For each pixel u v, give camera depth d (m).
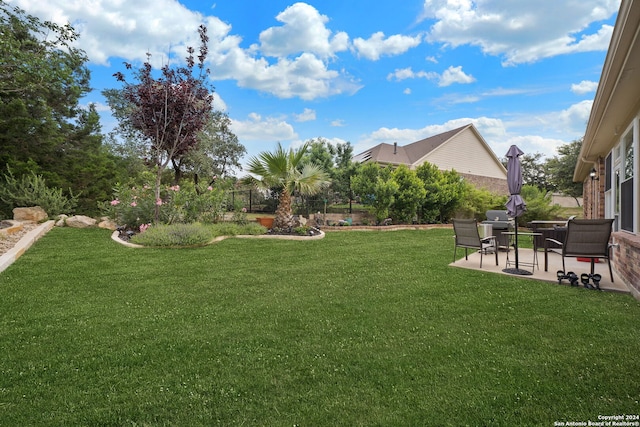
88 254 6.95
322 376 2.44
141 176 11.46
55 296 4.28
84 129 14.29
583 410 2.06
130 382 2.36
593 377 2.41
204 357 2.73
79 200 12.66
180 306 3.99
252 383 2.35
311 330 3.29
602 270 6.14
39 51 10.94
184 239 8.28
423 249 8.61
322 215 14.82
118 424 1.95
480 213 16.38
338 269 6.10
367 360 2.67
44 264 5.98
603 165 10.36
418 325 3.41
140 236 8.53
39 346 2.89
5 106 10.66
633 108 5.79
